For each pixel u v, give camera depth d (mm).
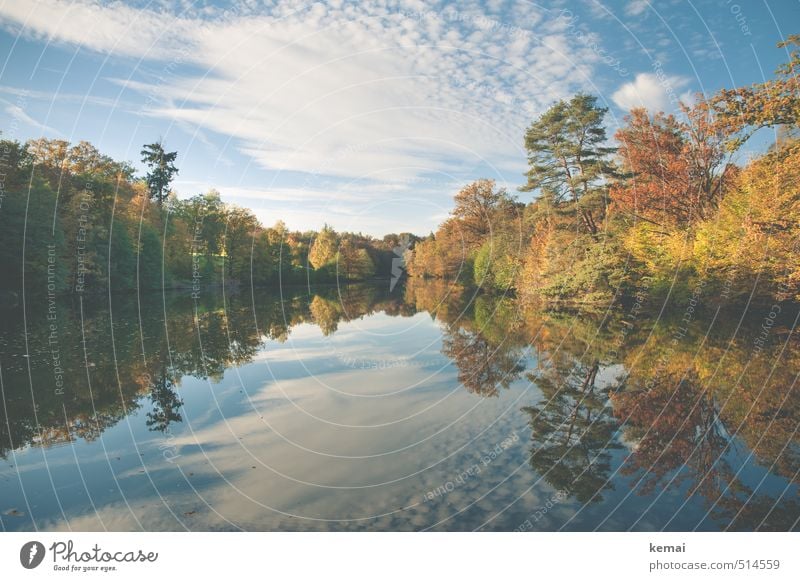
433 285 65562
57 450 8078
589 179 26875
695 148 24016
